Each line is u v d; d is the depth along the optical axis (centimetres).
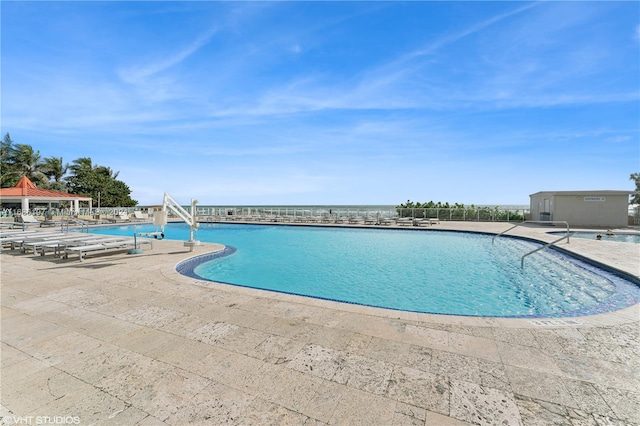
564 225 1811
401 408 205
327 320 370
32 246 902
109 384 238
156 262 755
